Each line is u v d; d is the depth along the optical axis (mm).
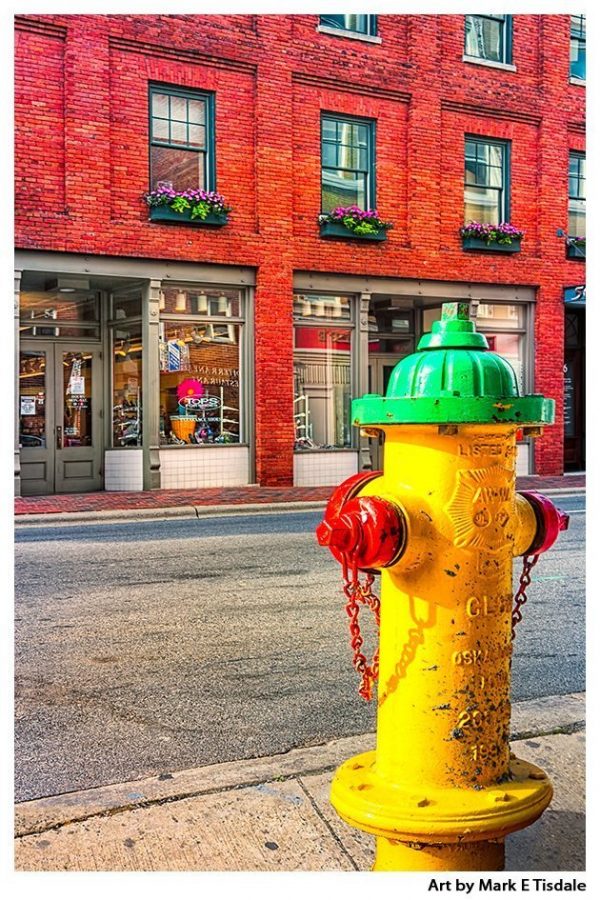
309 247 16078
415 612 2471
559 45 18703
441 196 17562
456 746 2465
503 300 18500
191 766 3951
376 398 2449
